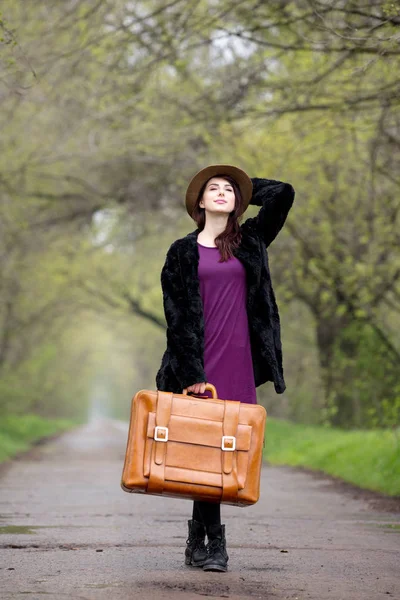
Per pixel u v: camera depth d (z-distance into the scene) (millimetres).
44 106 22641
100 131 24203
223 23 16859
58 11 19125
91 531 8898
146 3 19016
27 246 39469
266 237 6594
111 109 20172
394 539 8484
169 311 6188
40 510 11164
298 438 27641
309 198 25297
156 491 5887
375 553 7531
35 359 54031
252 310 6324
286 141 23031
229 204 6402
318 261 25125
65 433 59188
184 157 26984
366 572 6574
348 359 26062
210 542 6418
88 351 84125
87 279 47281
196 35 17609
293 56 18125
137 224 41938
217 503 6203
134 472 5855
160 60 16375
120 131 24531
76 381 87562
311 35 15906
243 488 5922
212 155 25422
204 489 5883
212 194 6418
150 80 19859
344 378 29453
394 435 18562
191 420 5934
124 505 11891
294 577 6289
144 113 21844
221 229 6461
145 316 47156
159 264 50625
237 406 6020
